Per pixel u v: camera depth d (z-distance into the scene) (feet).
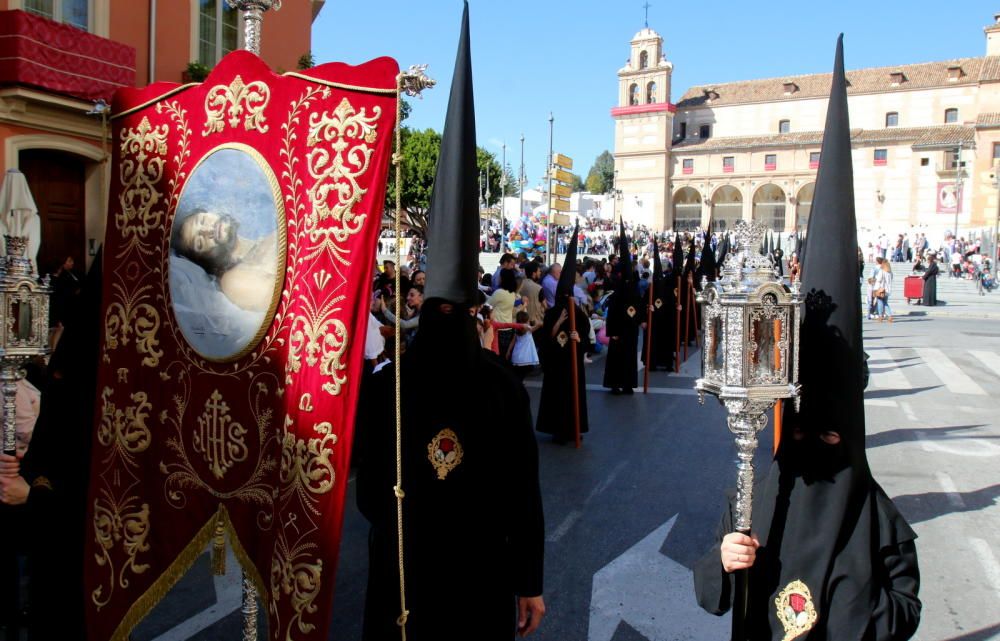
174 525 9.21
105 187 10.22
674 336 46.62
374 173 7.70
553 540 18.06
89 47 38.86
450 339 8.32
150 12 43.68
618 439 28.35
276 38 52.65
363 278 7.73
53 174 40.11
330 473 7.82
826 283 7.73
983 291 101.91
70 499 10.64
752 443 7.54
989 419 30.81
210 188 8.94
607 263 70.90
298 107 8.25
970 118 193.16
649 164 224.53
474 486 8.56
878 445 26.78
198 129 9.17
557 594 15.21
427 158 143.33
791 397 7.45
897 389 37.52
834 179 7.73
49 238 40.01
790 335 7.47
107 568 9.71
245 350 8.57
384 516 8.70
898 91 200.44
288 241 8.34
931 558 16.89
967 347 52.90
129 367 9.64
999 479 22.71
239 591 15.37
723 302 7.36
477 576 8.50
